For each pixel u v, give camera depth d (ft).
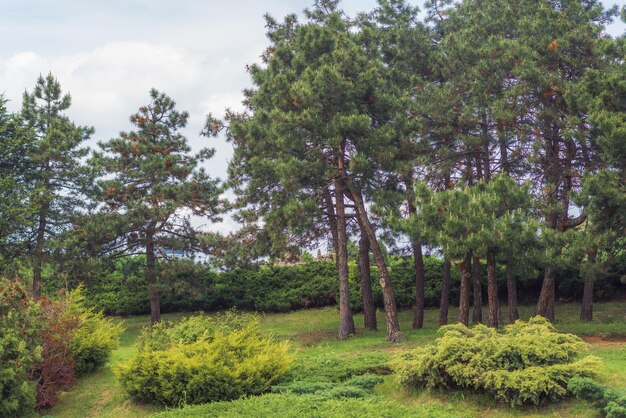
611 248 63.16
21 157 100.83
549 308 78.38
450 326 44.19
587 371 37.06
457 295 98.22
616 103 60.13
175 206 95.96
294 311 106.32
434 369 39.99
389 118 74.49
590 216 58.23
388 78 79.20
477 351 39.75
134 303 110.83
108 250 98.02
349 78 70.74
